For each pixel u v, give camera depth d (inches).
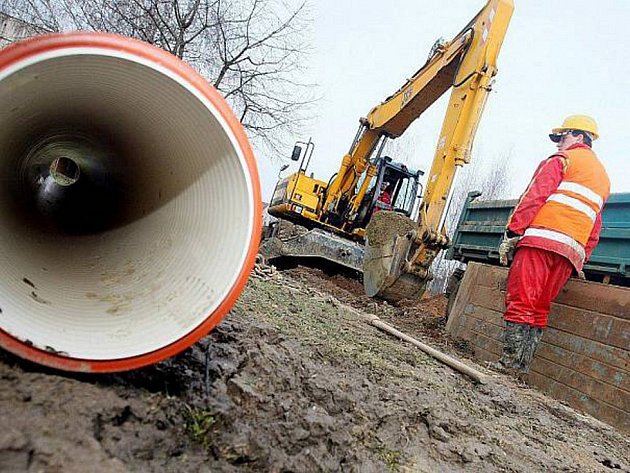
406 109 453.4
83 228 155.9
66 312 100.0
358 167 530.6
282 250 518.9
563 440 178.2
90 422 82.1
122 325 101.0
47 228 139.7
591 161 249.0
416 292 362.3
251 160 100.1
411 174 544.4
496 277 333.1
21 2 522.9
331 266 512.7
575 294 272.1
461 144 339.0
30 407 79.5
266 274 365.7
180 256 111.3
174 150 117.8
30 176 143.9
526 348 263.3
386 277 365.4
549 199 248.5
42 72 88.9
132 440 85.3
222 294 98.0
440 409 162.2
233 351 131.0
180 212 117.9
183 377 110.0
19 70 82.4
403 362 213.0
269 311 223.5
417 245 346.6
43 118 115.4
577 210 242.7
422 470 123.8
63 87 102.0
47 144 140.7
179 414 97.3
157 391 103.4
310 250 490.0
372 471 113.6
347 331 239.1
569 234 243.3
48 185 162.4
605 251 274.1
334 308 308.0
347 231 545.3
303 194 556.4
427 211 343.3
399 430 137.0
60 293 105.2
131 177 145.6
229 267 100.0
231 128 98.0
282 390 125.8
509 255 278.4
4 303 90.8
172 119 107.5
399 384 175.3
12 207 124.4
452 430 151.2
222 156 103.1
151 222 127.8
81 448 74.0
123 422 89.8
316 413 118.6
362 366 181.2
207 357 122.7
